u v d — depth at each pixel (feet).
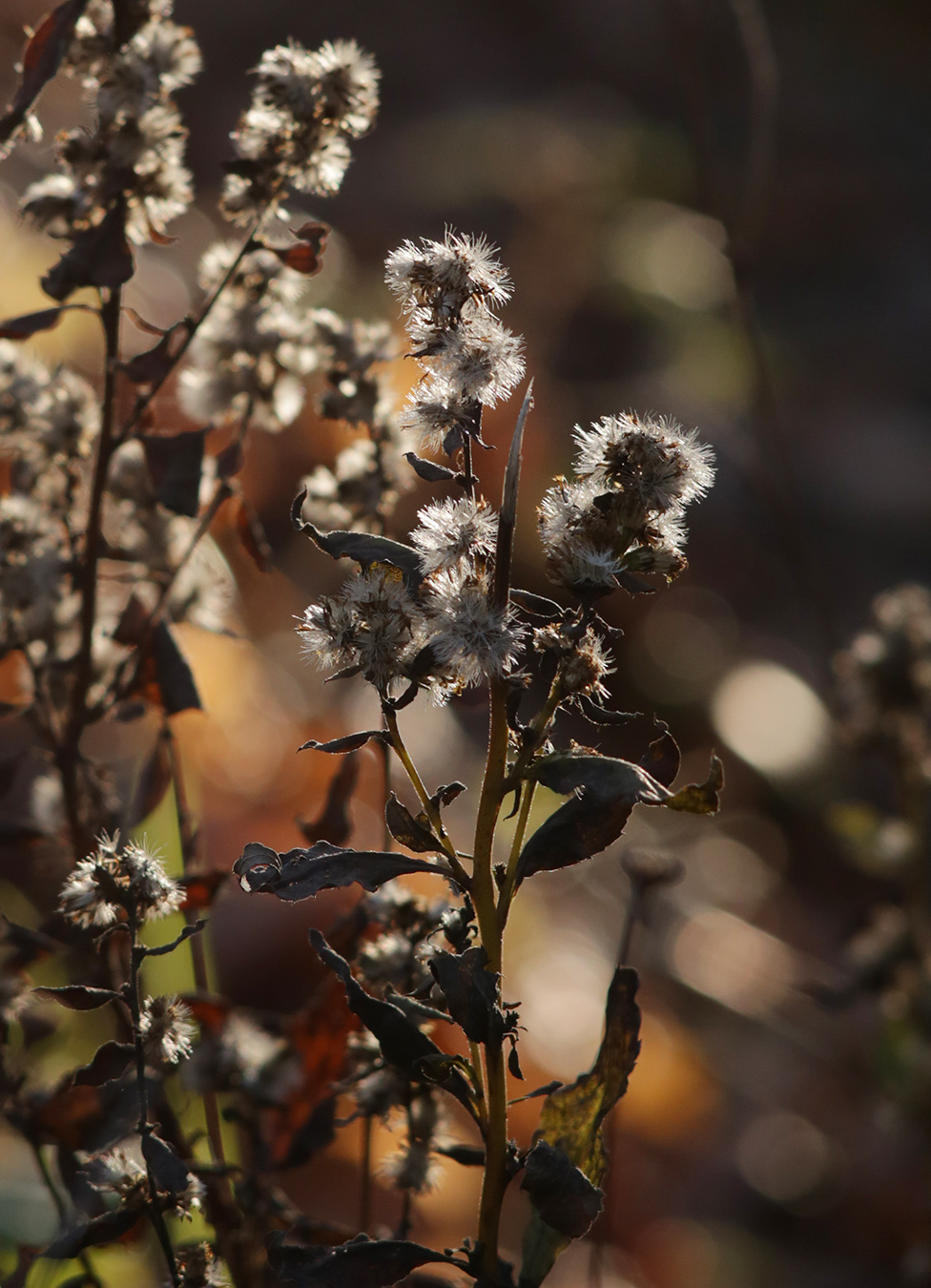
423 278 1.23
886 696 2.27
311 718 3.64
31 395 1.48
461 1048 1.87
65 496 1.49
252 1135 1.44
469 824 3.21
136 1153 1.44
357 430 1.47
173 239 1.40
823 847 4.09
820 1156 2.97
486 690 1.32
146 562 1.49
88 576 1.46
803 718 4.03
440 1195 2.34
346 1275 1.25
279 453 3.85
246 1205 1.43
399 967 1.38
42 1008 1.61
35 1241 1.65
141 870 1.29
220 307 1.47
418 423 1.24
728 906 3.80
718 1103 3.12
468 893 1.25
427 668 1.24
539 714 1.24
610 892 3.66
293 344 1.48
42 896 2.06
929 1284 2.24
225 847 3.22
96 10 1.38
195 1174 1.39
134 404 1.44
